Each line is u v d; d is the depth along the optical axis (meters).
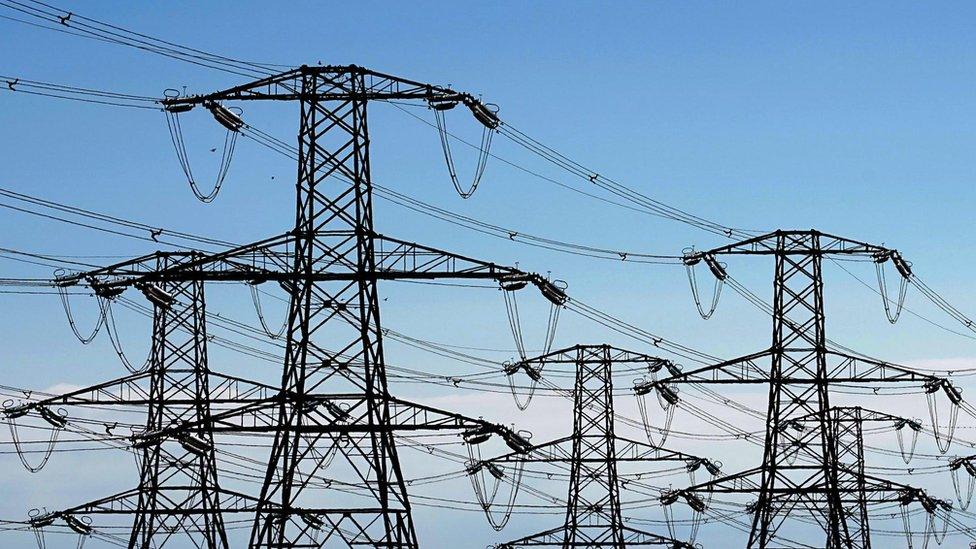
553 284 62.28
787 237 81.62
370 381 58.44
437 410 59.03
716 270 80.88
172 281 60.03
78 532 76.44
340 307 58.69
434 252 58.91
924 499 84.25
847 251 81.50
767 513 81.50
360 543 57.56
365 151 59.38
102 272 61.94
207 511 74.75
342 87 59.75
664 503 86.94
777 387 81.56
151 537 77.31
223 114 59.69
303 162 59.47
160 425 76.38
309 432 58.09
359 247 58.59
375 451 58.47
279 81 59.84
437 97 59.78
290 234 58.88
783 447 82.62
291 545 57.53
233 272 59.16
